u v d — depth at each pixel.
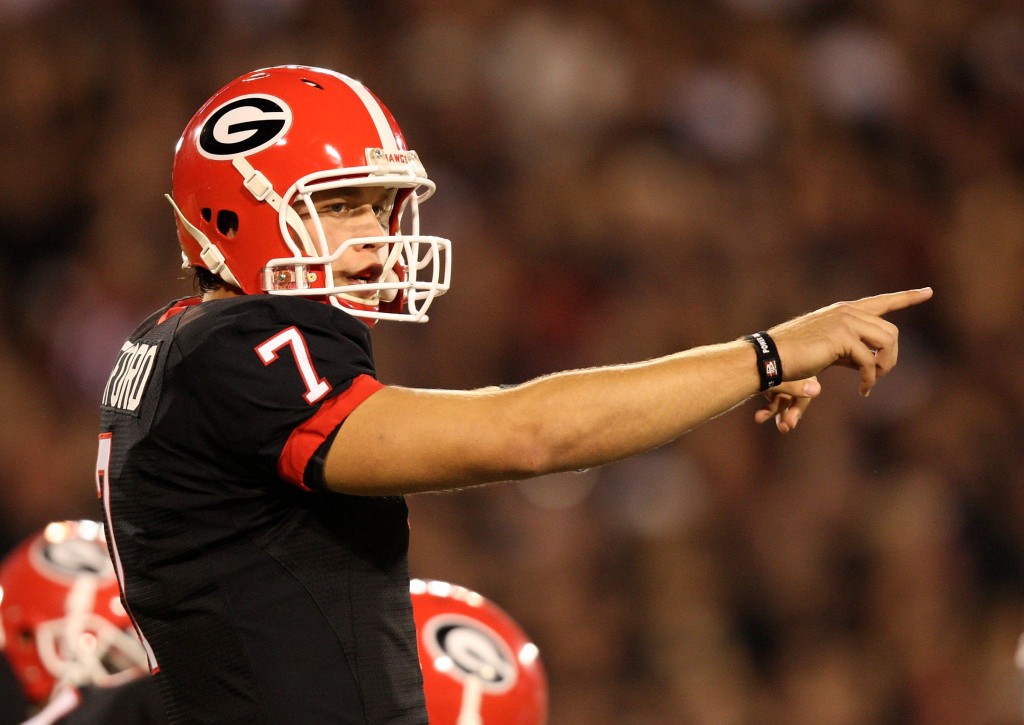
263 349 6.63
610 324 25.14
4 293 24.67
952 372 26.66
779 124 28.75
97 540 10.10
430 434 6.36
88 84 26.41
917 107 30.44
